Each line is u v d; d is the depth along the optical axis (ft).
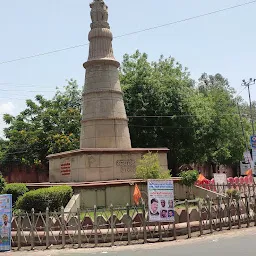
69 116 117.70
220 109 137.18
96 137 67.56
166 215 41.11
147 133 102.01
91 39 72.90
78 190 54.90
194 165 157.58
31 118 123.34
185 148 110.32
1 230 39.14
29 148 116.06
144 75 105.91
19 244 40.24
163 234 42.34
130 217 40.91
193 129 105.60
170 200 41.57
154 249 35.81
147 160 61.87
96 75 70.28
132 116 101.86
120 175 63.72
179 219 45.24
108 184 56.75
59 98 124.57
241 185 72.79
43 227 40.86
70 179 65.77
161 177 61.11
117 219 42.04
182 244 37.93
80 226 39.81
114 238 40.96
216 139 124.16
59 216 44.19
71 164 65.82
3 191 59.36
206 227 46.32
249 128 169.89
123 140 69.00
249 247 34.09
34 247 40.06
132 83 105.50
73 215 45.03
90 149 61.67
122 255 33.32
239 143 148.77
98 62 70.54
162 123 103.04
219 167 184.85
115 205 56.80
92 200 55.26
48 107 122.21
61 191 50.60
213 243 37.58
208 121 113.80
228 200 48.78
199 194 65.16
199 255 31.22
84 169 61.26
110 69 71.05
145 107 102.27
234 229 47.29
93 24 73.10
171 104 101.96
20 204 49.78
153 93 103.40
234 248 33.88
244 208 51.67
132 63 110.73
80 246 39.01
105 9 74.08
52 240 40.65
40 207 48.01
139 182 59.52
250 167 111.96
